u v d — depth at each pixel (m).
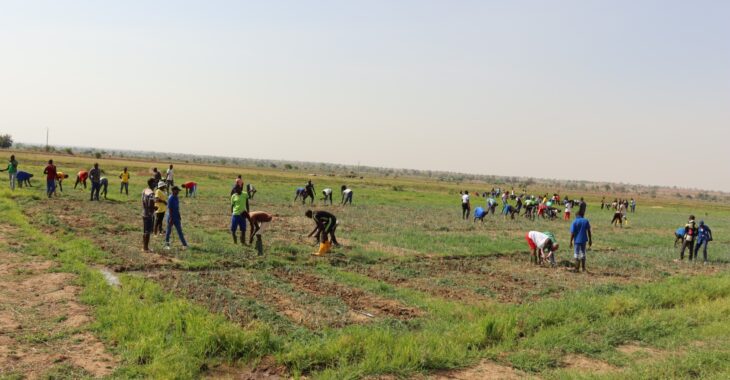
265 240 19.50
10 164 30.02
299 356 7.88
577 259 17.69
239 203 17.80
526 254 20.62
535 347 9.13
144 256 14.95
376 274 15.12
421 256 18.50
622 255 22.12
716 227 43.88
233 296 11.42
